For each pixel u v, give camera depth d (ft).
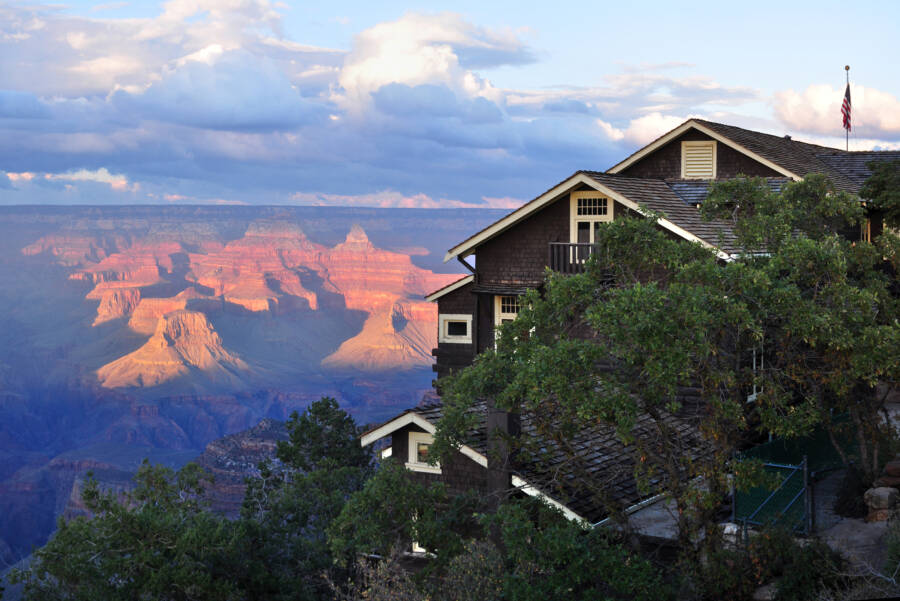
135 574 62.85
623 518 53.47
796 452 71.41
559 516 54.19
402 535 59.93
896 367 51.65
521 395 50.62
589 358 46.39
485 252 99.81
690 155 108.58
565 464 57.16
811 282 55.52
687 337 45.19
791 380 58.13
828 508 63.26
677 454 57.57
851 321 52.60
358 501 54.54
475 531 61.26
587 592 47.42
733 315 46.47
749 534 55.88
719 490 49.32
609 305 47.32
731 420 48.60
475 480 64.85
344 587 70.79
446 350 113.70
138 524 64.95
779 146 115.96
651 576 48.08
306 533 77.61
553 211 95.61
